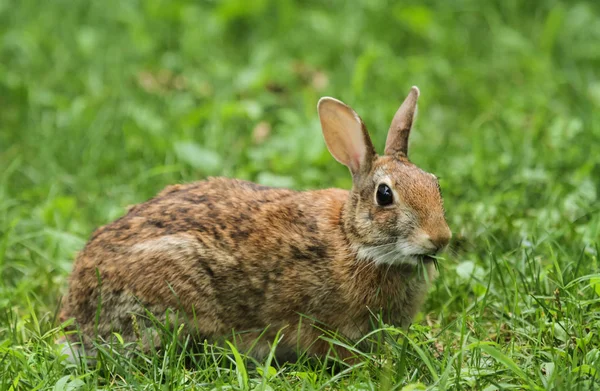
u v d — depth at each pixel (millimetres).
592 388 8352
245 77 16844
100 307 9945
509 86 17000
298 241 10133
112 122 15422
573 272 10188
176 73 17516
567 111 15883
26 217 12922
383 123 15227
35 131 15398
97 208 13203
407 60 17578
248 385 8891
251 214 10305
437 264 9938
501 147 14242
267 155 14492
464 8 19078
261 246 10117
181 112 16031
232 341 10266
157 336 9852
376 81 16953
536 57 17609
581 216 11836
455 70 17109
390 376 8859
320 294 10086
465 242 11586
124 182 13961
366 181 10031
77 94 16844
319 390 8609
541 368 9023
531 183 12797
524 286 10203
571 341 9398
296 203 10477
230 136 15094
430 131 15477
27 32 18344
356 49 18047
